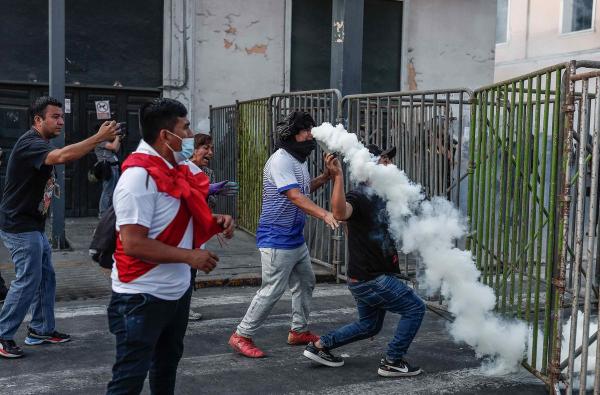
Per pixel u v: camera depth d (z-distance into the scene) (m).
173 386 3.39
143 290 3.00
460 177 5.93
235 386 4.43
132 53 12.07
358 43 8.50
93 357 4.95
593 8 17.23
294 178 4.71
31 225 4.84
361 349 5.23
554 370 4.13
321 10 13.24
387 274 4.45
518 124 4.65
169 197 2.98
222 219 3.22
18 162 4.70
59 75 8.84
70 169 11.70
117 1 11.88
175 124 3.01
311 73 13.29
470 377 4.63
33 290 4.89
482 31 14.66
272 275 4.90
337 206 4.20
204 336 5.54
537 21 18.86
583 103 3.82
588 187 6.26
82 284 7.23
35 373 4.61
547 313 4.23
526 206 4.57
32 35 11.43
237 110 10.73
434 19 14.24
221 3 12.46
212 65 12.53
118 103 12.04
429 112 6.48
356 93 8.51
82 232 10.27
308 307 5.28
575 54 17.62
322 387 4.43
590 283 3.73
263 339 5.45
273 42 12.88
